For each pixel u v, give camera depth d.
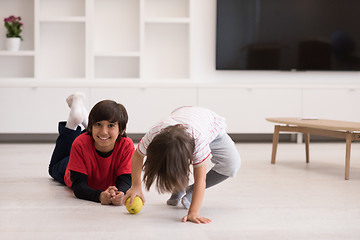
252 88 4.34
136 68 4.68
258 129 4.38
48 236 1.40
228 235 1.43
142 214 1.68
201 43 4.58
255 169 2.78
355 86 4.44
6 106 4.14
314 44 4.64
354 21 4.66
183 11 4.71
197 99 4.30
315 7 4.62
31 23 4.55
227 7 4.52
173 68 4.72
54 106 4.18
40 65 4.57
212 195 2.04
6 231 1.45
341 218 1.65
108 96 4.22
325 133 2.68
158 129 1.51
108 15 4.63
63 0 4.57
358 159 3.27
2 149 3.72
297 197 2.01
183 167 1.34
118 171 1.99
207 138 1.56
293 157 3.35
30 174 2.54
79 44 4.61
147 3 4.67
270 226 1.54
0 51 4.26
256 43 4.58
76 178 1.96
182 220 1.57
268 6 4.57
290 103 4.39
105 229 1.48
